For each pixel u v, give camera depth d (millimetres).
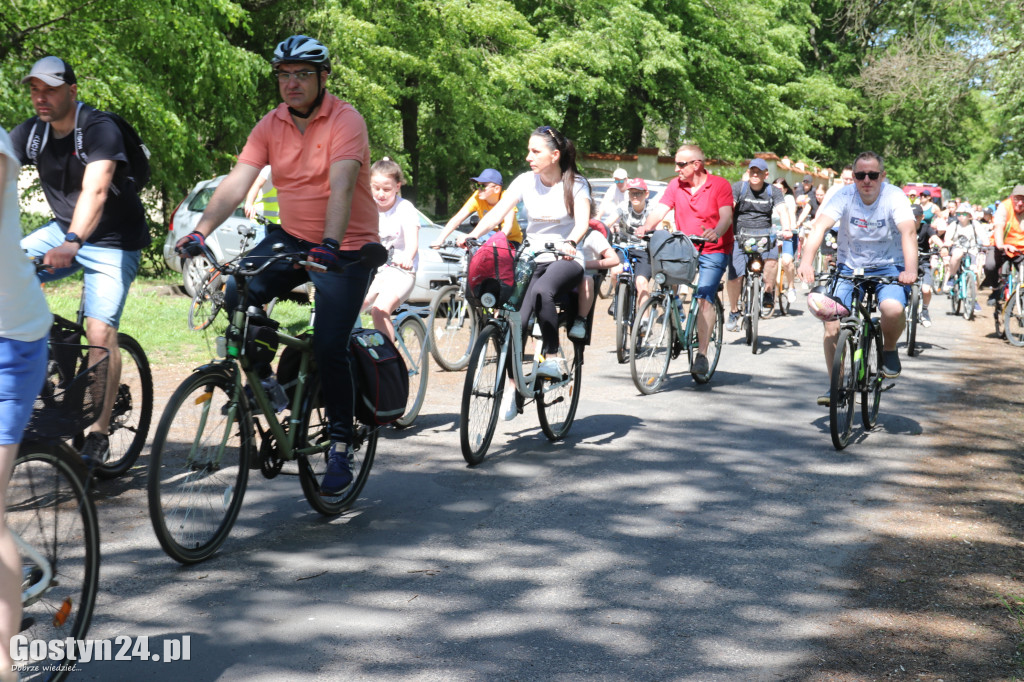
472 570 4191
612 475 5758
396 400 5016
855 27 28109
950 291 16203
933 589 4129
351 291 4445
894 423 7387
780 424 7230
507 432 6746
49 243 4926
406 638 3518
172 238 13203
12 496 2945
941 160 51250
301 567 4156
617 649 3480
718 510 5152
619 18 26688
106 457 5082
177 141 15023
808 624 3744
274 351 4320
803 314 14906
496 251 5746
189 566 4109
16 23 13438
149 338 9375
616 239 11531
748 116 34250
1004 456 6445
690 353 8680
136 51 15352
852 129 48188
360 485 5039
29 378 2729
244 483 4355
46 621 2990
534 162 6102
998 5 20641
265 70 16078
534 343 6184
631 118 32312
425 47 21172
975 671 3379
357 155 4363
